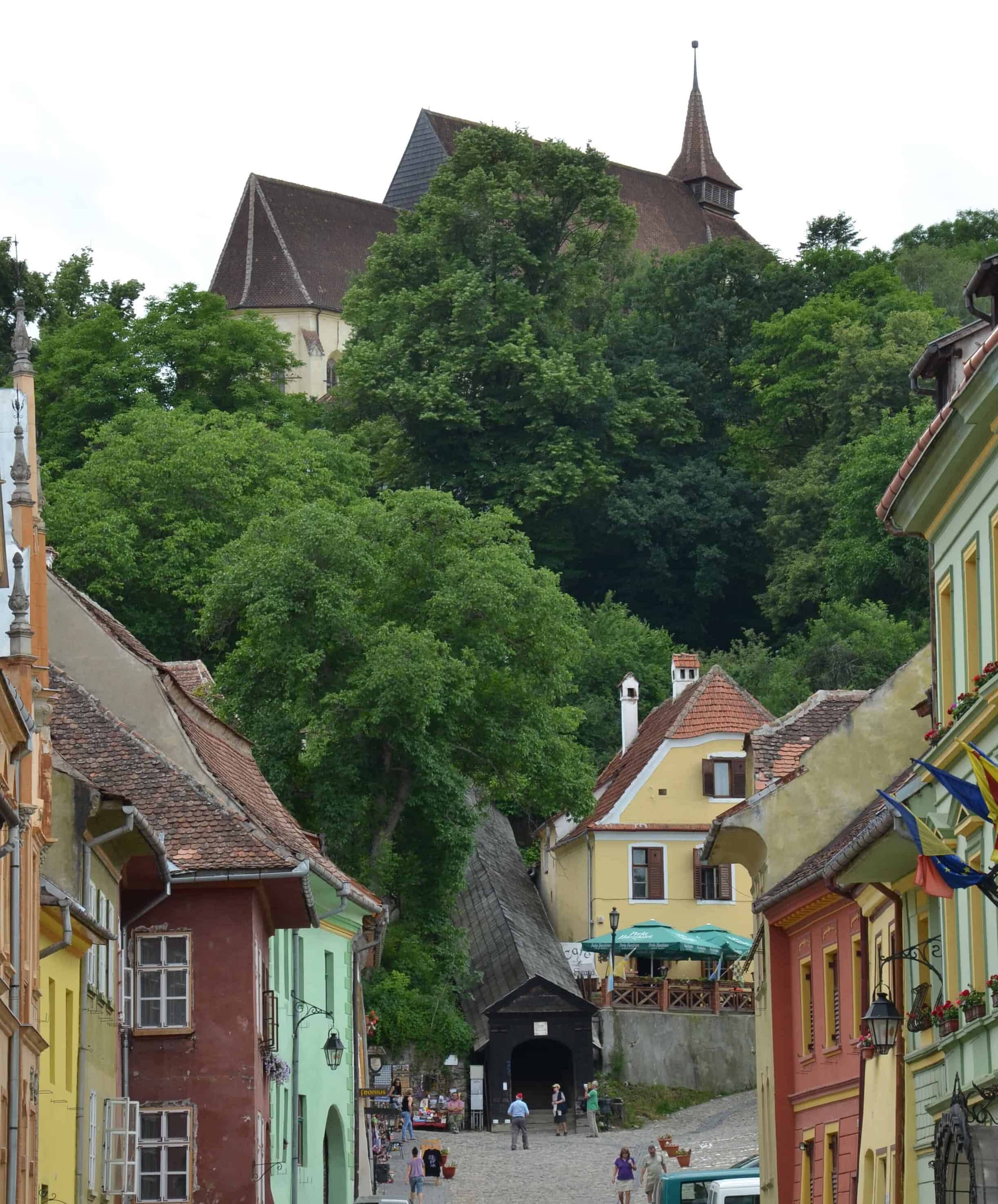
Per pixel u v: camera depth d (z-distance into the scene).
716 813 87.44
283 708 66.81
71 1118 31.95
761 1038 47.56
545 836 96.44
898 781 38.88
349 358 116.38
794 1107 43.78
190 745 43.16
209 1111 39.50
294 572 68.12
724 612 123.81
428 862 71.62
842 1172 39.41
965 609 29.33
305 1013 49.16
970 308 29.83
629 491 119.75
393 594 70.75
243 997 39.84
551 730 72.06
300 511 69.81
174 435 86.50
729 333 133.50
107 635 44.00
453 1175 60.12
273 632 67.31
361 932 56.53
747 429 127.31
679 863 87.12
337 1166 52.91
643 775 87.94
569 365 114.62
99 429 97.94
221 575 69.69
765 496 122.06
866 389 118.00
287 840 45.22
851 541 108.56
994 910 27.22
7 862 26.53
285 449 90.56
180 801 41.06
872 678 101.81
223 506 85.44
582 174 119.69
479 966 80.81
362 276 123.81
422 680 65.75
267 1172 40.50
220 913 40.06
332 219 158.00
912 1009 31.56
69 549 81.94
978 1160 22.70
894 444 108.06
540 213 119.00
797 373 124.69
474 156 120.25
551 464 115.44
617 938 78.75
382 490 78.12
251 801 45.62
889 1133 34.50
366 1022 65.94
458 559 70.50
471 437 116.44
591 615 110.50
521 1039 75.62
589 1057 75.50
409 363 116.19
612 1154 65.56
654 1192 51.19
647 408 121.88
